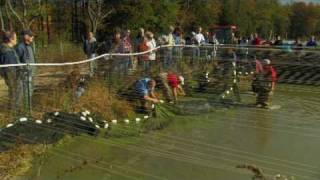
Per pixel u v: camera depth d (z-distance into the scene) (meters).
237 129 8.74
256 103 9.80
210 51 12.91
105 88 10.91
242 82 10.84
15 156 7.55
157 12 35.34
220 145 7.97
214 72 11.53
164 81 11.28
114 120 9.59
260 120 8.95
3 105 8.79
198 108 9.75
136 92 10.67
